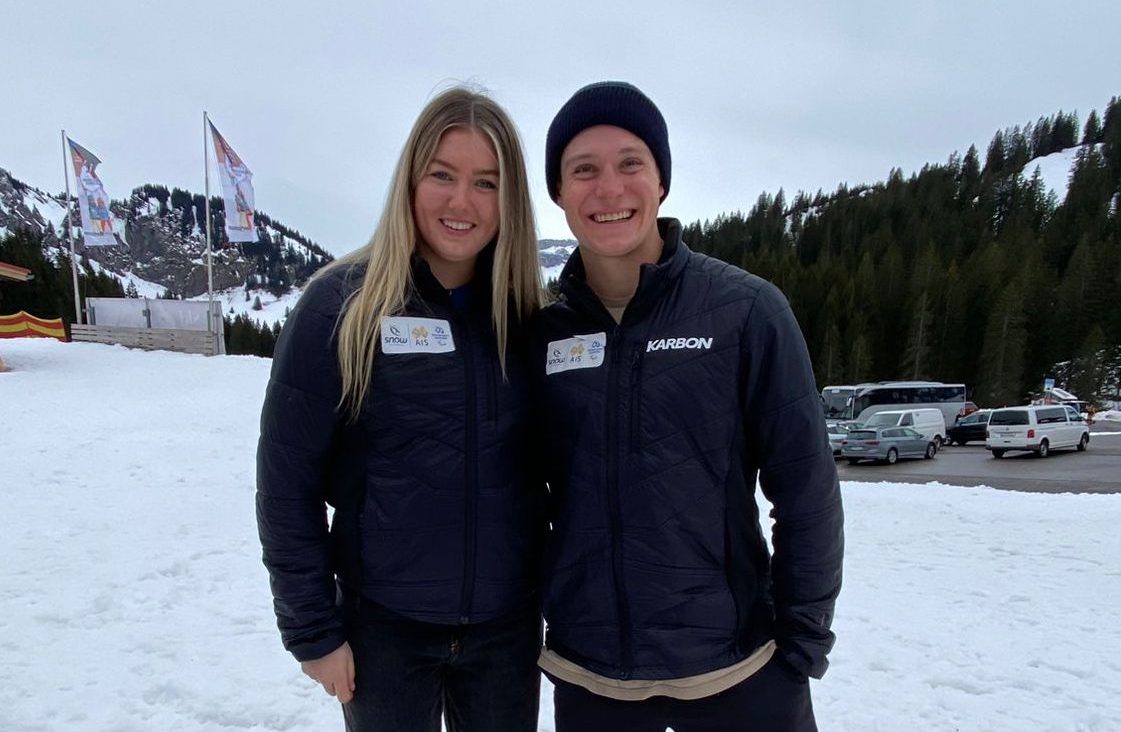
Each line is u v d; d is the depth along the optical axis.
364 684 1.56
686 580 1.41
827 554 1.43
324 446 1.48
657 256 1.55
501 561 1.56
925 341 50.00
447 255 1.54
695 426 1.40
